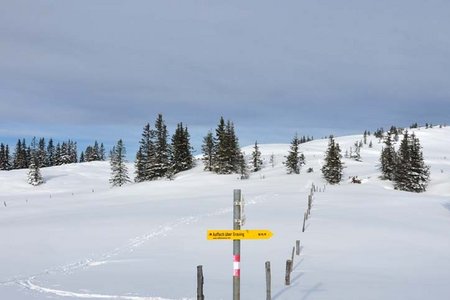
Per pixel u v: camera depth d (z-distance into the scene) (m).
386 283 15.50
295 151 101.88
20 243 27.80
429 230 32.06
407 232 30.31
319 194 57.50
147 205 50.41
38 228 33.72
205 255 22.58
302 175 90.81
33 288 14.52
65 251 24.97
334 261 20.97
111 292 13.62
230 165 94.38
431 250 24.38
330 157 82.50
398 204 48.12
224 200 53.28
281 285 15.03
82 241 28.11
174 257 22.08
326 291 13.90
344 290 14.08
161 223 34.56
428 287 14.84
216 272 18.09
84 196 69.75
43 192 94.44
